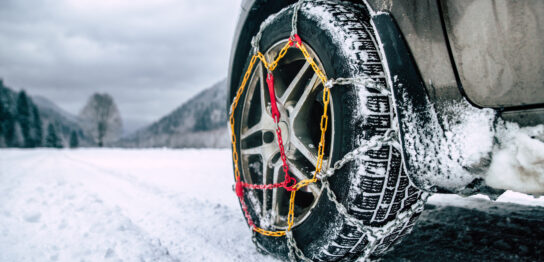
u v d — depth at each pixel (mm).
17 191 4363
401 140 1144
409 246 1729
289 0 1836
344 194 1281
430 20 1053
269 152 1772
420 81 1101
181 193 4027
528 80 872
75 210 3199
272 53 1774
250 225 1916
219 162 8430
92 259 1950
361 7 1479
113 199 3803
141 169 7156
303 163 1656
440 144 1060
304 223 1514
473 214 2115
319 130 1769
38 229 2617
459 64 1007
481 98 973
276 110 1665
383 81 1233
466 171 1010
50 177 5898
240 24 1957
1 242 2303
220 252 1943
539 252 1483
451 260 1521
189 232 2367
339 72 1314
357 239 1315
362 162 1219
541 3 829
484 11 937
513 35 886
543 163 852
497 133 944
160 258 1913
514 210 2111
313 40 1468
